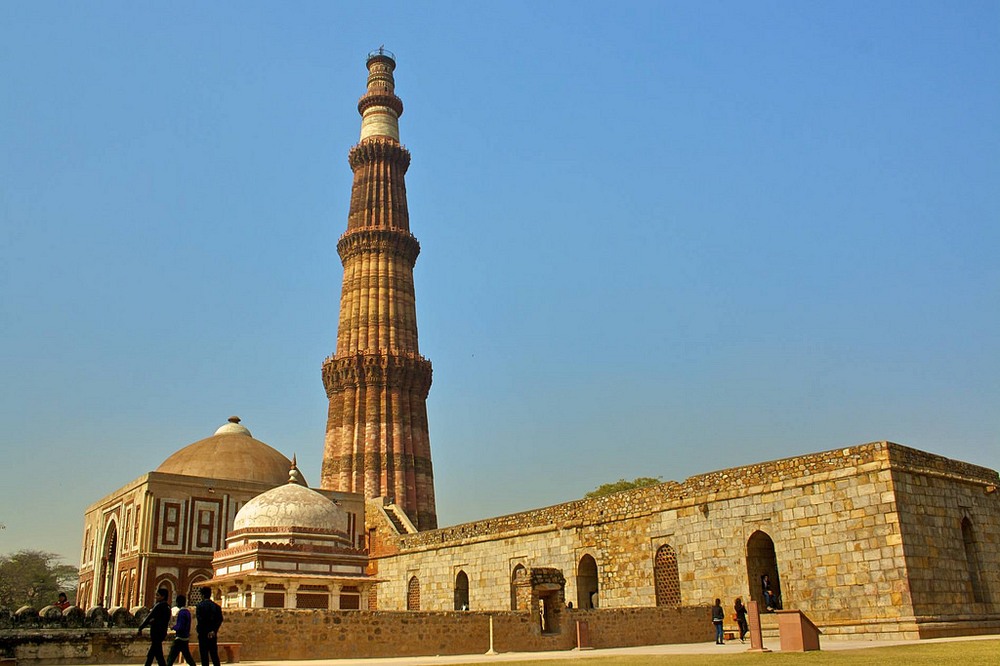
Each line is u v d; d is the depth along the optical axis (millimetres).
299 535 43719
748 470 38938
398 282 81125
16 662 22766
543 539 50250
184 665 24406
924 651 23594
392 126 87938
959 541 35656
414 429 77188
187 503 59031
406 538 63000
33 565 109375
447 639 29969
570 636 33031
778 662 21188
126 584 58469
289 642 26750
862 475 34188
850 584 33906
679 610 36719
